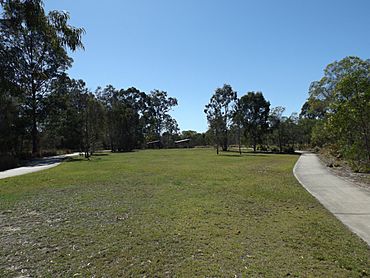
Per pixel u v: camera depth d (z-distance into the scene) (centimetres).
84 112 3669
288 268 371
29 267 386
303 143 5291
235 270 367
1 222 606
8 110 2617
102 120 4241
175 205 741
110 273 365
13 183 1177
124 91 6719
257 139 4969
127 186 1071
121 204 765
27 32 479
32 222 604
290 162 2247
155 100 7194
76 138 4253
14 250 448
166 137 7312
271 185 1071
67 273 367
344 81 1288
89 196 882
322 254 415
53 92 3472
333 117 1399
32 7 432
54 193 944
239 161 2397
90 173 1514
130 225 571
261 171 1584
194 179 1250
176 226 557
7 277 358
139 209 705
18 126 3048
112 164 2116
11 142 3047
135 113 6006
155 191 957
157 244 464
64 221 610
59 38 488
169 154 3662
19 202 806
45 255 427
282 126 4944
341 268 371
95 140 4091
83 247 457
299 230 527
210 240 478
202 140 6850
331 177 1263
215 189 985
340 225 559
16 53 484
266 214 649
